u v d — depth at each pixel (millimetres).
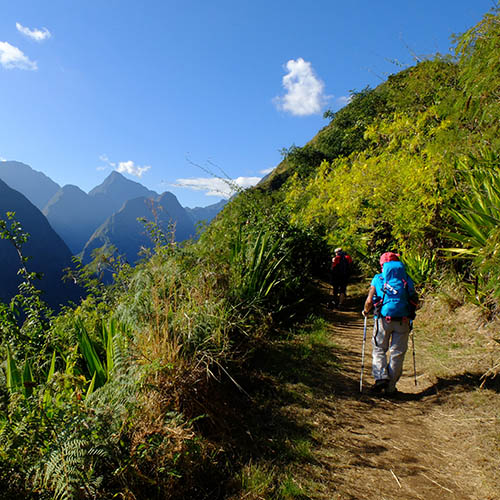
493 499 2586
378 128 8562
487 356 4770
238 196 8453
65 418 2543
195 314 4473
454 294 6574
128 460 2445
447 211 6203
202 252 6586
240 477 2779
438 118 7316
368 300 4629
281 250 7891
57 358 4320
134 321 4449
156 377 3318
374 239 10008
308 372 4883
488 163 5613
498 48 4457
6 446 2320
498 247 4340
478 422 3557
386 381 4359
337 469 2973
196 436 3008
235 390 4125
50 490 2273
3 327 4242
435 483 2811
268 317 6242
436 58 7078
